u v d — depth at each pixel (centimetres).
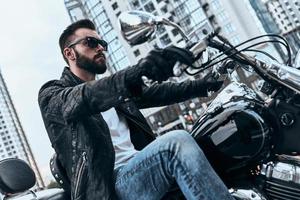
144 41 199
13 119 10781
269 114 222
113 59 9381
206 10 7912
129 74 191
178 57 180
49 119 238
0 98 10600
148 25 196
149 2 8438
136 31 196
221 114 227
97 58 272
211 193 202
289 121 219
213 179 205
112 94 199
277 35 230
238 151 221
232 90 236
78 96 209
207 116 234
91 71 276
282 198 215
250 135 217
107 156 232
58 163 267
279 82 213
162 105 312
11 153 10144
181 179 211
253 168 224
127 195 233
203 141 229
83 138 233
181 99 302
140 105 316
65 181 266
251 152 218
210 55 223
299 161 216
